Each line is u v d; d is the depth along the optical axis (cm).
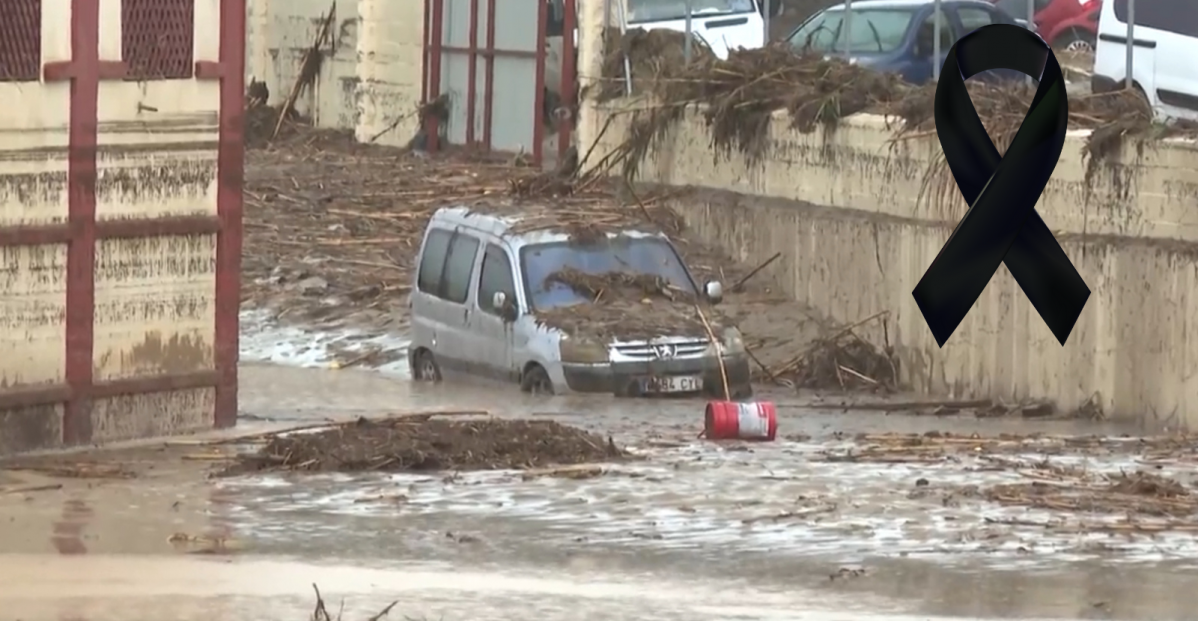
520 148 9131
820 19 8050
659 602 2931
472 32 9325
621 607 2889
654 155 7475
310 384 5853
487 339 5706
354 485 3891
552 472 4038
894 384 5934
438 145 9538
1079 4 8625
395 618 2780
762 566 3219
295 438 4212
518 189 7688
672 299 5656
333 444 4144
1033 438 4700
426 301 6006
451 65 9475
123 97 4341
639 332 5425
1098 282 5306
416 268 6106
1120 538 3453
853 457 4291
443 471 4066
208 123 4500
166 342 4484
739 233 6856
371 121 9962
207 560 3172
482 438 4222
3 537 3341
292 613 2803
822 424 5050
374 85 9956
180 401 4519
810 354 6025
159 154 4419
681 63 7544
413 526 3494
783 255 6619
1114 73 6556
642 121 7512
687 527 3512
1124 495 3838
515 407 5178
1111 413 5256
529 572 3136
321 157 9575
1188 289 5050
